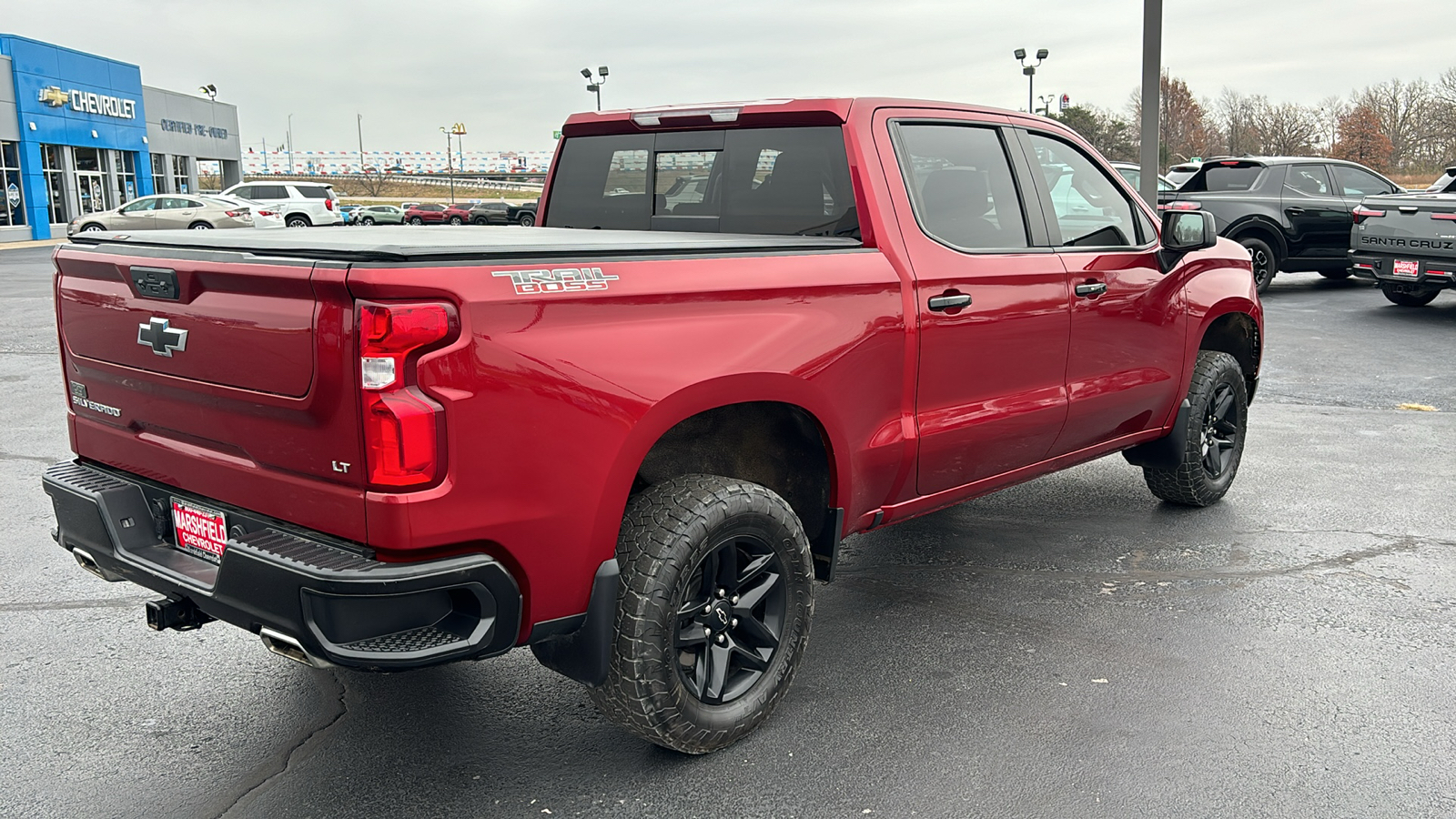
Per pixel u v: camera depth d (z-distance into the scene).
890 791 2.87
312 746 3.13
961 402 3.75
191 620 2.87
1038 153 4.21
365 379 2.31
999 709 3.33
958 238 3.75
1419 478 5.98
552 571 2.62
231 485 2.71
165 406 2.86
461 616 2.54
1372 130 64.12
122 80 40.53
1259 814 2.74
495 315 2.43
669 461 3.40
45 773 2.98
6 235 34.12
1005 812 2.77
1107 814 2.75
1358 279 16.75
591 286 2.60
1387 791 2.84
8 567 4.61
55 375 9.34
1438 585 4.35
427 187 97.00
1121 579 4.46
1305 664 3.62
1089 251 4.29
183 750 3.11
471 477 2.42
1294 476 6.03
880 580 4.48
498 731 3.22
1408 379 8.92
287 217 33.03
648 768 3.00
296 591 2.38
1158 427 4.94
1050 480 6.04
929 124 3.79
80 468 3.24
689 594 2.91
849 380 3.28
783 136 3.76
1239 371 5.30
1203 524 5.18
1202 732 3.17
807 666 3.65
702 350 2.84
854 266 3.32
